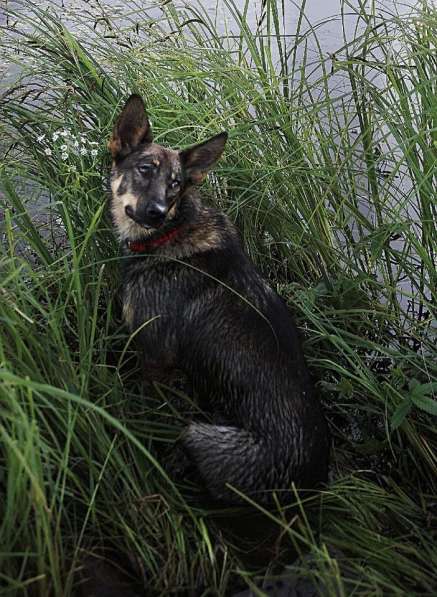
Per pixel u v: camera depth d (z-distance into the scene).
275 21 2.35
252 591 1.70
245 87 2.32
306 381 1.90
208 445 1.84
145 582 1.68
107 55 2.40
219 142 1.94
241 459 1.83
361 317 2.20
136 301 1.95
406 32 2.28
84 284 2.01
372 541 1.78
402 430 2.05
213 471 1.84
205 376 1.93
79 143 2.19
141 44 2.43
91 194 2.13
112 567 1.68
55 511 1.62
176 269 1.93
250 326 1.89
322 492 1.81
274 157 2.32
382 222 2.27
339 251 2.32
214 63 2.39
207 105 2.33
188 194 1.94
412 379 2.00
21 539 1.57
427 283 2.17
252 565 1.76
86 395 1.74
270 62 2.38
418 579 1.71
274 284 2.32
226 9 3.28
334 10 3.38
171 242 1.93
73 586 1.62
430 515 1.89
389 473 2.02
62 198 2.12
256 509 1.84
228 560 1.75
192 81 2.40
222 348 1.89
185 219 1.93
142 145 1.95
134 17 2.92
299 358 1.91
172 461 1.92
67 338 2.01
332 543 1.78
